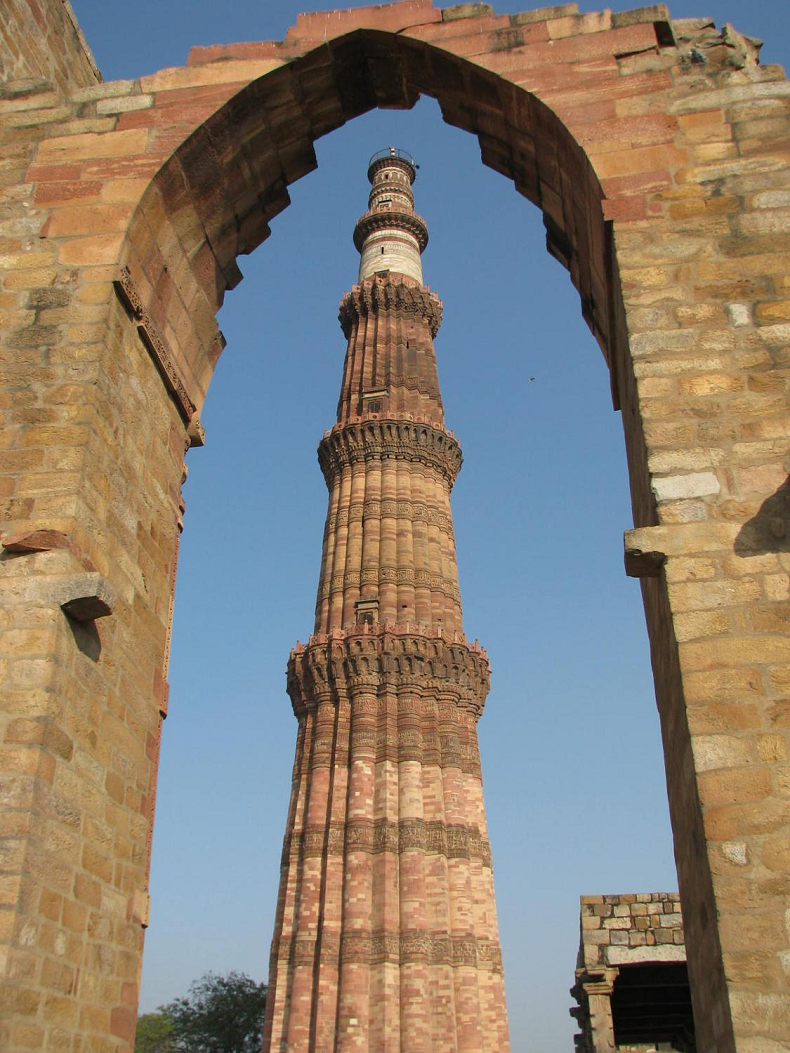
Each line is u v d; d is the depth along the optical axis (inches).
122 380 453.1
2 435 409.4
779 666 326.0
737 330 400.2
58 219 474.3
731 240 422.3
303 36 533.3
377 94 569.6
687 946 363.6
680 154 449.7
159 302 508.4
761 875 292.7
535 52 504.4
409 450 1798.7
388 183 2373.3
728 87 467.2
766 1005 273.7
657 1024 874.1
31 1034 313.9
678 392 388.5
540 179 540.7
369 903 1307.8
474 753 1525.6
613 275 438.3
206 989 2780.5
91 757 381.4
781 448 369.7
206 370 580.7
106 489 423.5
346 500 1750.7
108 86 522.9
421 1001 1224.8
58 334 436.1
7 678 351.9
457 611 1649.9
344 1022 1209.4
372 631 1544.0
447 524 1755.7
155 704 459.5
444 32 524.1
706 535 354.3
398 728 1471.5
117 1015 382.3
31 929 320.5
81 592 363.6
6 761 337.1
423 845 1363.2
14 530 383.6
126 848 408.8
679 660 331.9
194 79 522.6
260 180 564.4
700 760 313.9
